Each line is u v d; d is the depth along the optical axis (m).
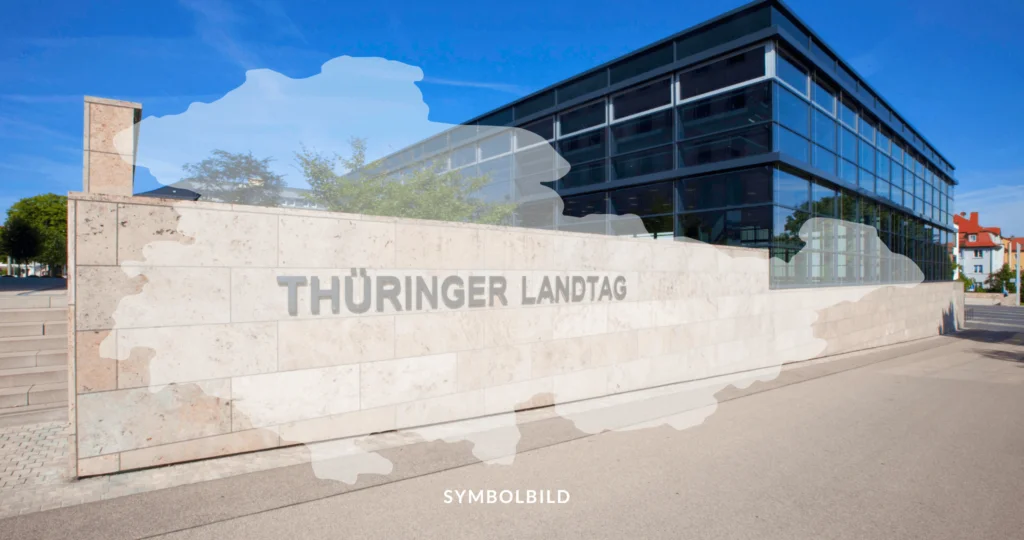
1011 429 5.86
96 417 3.83
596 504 3.68
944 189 25.97
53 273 42.72
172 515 3.31
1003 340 17.47
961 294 23.02
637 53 15.62
